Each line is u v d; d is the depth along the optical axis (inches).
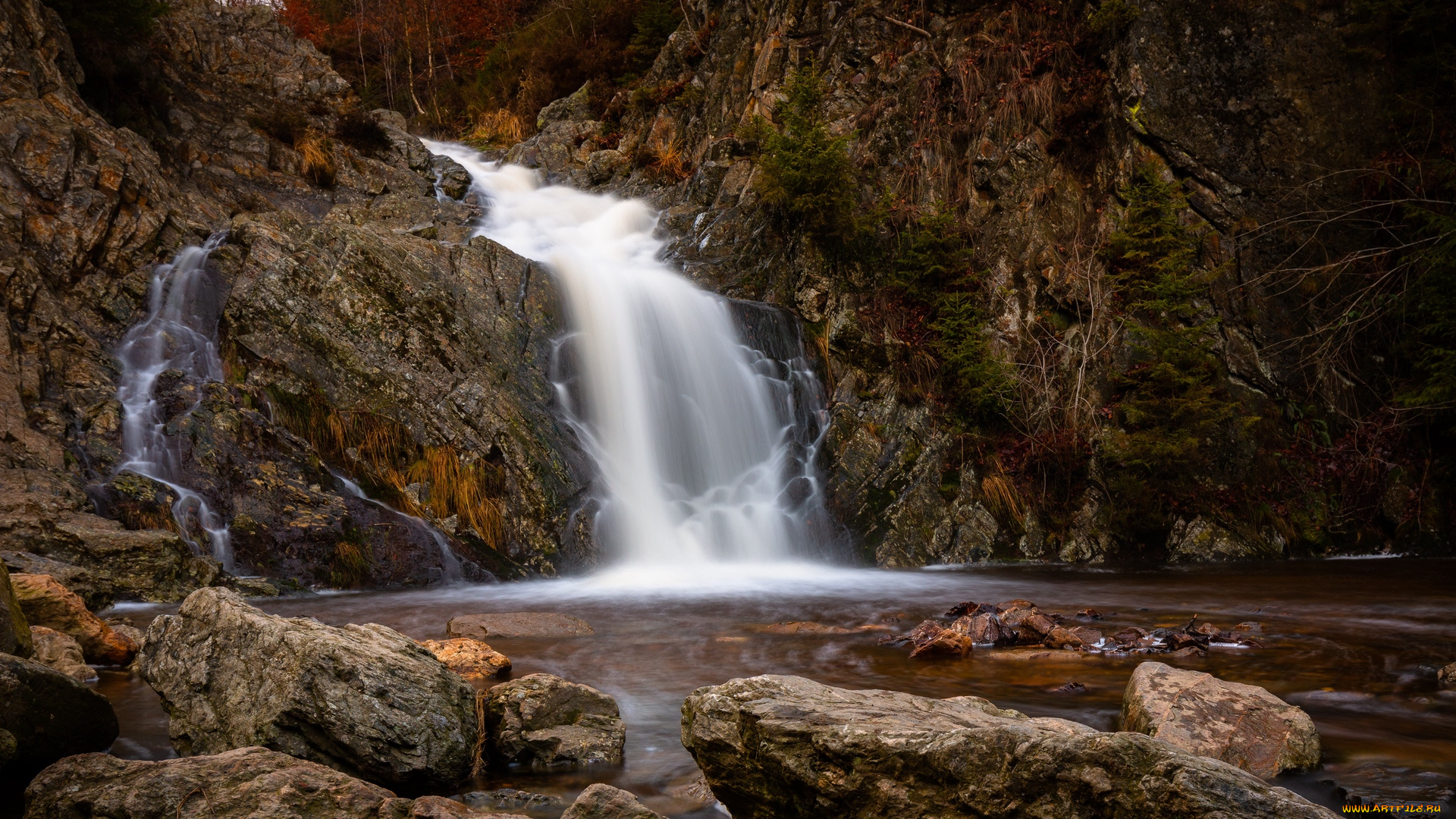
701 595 399.5
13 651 194.2
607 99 1045.2
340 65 1422.2
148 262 515.5
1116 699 203.6
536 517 466.3
